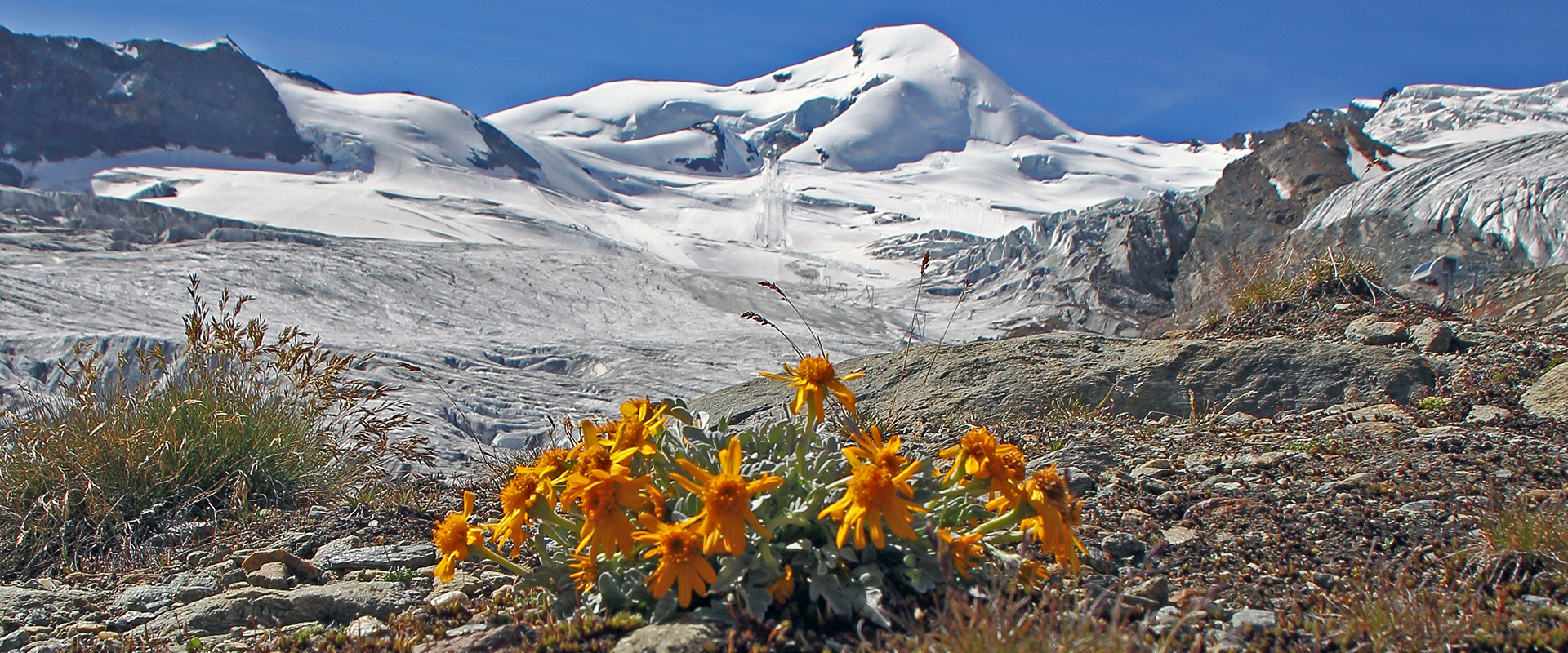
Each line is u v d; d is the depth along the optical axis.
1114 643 2.27
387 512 4.52
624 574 2.79
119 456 4.61
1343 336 7.11
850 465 2.79
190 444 4.79
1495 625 2.58
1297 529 3.47
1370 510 3.60
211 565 4.01
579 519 2.95
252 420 5.02
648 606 2.76
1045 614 2.45
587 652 2.60
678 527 2.58
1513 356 6.13
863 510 2.47
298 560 3.71
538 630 2.81
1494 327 7.12
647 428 2.87
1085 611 2.63
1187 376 5.98
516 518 2.79
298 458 5.02
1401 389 5.69
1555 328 6.89
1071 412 5.82
